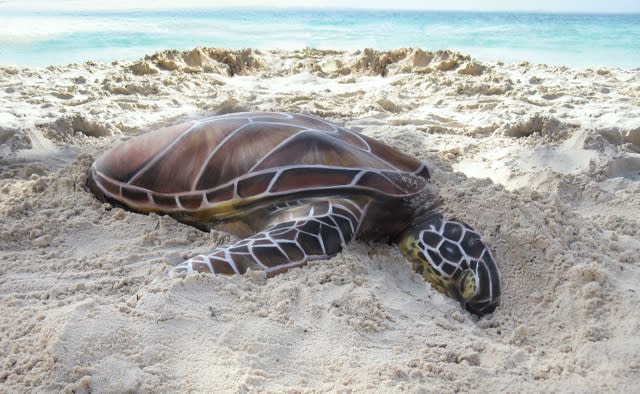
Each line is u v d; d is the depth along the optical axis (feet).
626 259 5.43
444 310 4.95
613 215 6.54
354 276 4.97
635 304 4.65
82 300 4.48
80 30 33.94
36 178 6.96
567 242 5.48
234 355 3.93
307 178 5.53
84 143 9.00
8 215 5.98
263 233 5.20
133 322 4.07
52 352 3.78
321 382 3.85
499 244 5.54
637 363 4.07
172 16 56.24
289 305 4.48
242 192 5.62
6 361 3.85
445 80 14.80
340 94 13.51
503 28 48.24
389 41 33.68
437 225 5.63
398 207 5.69
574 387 3.93
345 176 5.54
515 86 14.12
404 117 10.93
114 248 5.48
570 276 5.01
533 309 5.01
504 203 5.80
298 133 5.80
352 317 4.46
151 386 3.64
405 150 8.30
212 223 5.87
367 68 17.92
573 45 31.99
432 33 40.96
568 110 11.47
